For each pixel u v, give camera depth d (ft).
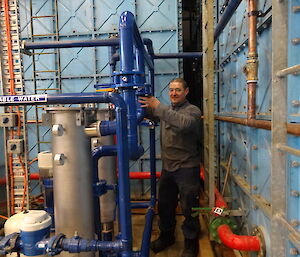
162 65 13.12
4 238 4.62
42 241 4.46
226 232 6.06
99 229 6.01
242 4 6.93
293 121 3.94
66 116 4.76
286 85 3.67
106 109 6.03
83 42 9.15
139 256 5.01
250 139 6.48
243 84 7.25
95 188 5.74
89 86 13.50
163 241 8.85
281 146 3.68
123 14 5.15
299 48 3.96
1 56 8.87
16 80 8.99
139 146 5.86
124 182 4.65
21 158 8.99
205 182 9.77
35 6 13.14
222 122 10.64
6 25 8.77
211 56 7.55
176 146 7.89
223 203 7.50
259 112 5.98
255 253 6.31
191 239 8.07
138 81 5.17
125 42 5.04
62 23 13.12
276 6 3.57
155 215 11.39
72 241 4.46
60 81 13.51
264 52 5.64
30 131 13.71
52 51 13.32
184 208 7.89
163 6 12.78
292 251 4.00
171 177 8.25
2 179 9.60
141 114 6.58
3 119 8.54
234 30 7.97
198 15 14.26
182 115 6.89
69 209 4.91
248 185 7.04
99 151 5.93
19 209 9.16
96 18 13.02
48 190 6.38
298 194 4.06
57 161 4.66
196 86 16.14
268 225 5.36
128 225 4.66
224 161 10.46
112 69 11.87
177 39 12.85
